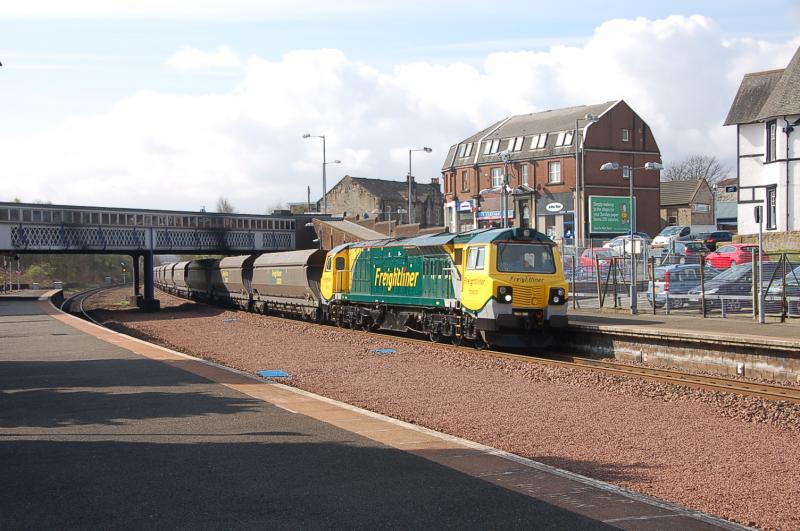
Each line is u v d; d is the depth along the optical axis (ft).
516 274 75.56
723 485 29.96
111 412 41.37
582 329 77.36
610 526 23.17
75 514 24.20
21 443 33.94
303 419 38.99
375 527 23.04
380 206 327.26
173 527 23.02
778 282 88.48
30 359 67.72
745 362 62.18
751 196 165.17
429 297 86.43
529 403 48.24
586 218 216.95
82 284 378.32
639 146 226.58
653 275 96.27
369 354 75.66
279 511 24.47
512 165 235.40
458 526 23.13
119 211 188.03
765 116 152.15
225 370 58.70
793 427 40.88
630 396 50.70
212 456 31.35
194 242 203.62
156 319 148.15
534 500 25.64
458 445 33.24
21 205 171.53
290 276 130.31
